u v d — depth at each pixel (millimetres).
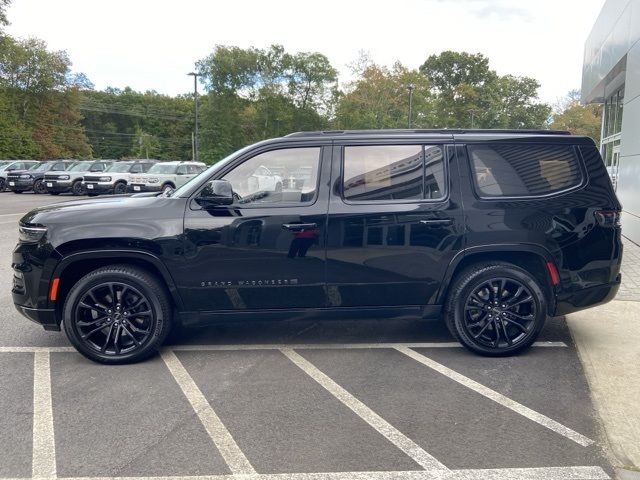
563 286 4793
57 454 3242
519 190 4770
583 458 3195
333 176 4695
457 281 4777
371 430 3529
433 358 4848
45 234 4547
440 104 81500
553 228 4727
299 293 4699
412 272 4707
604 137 20594
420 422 3641
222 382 4316
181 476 3014
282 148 4746
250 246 4605
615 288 4887
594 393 4066
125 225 4555
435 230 4668
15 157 61594
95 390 4164
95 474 3033
